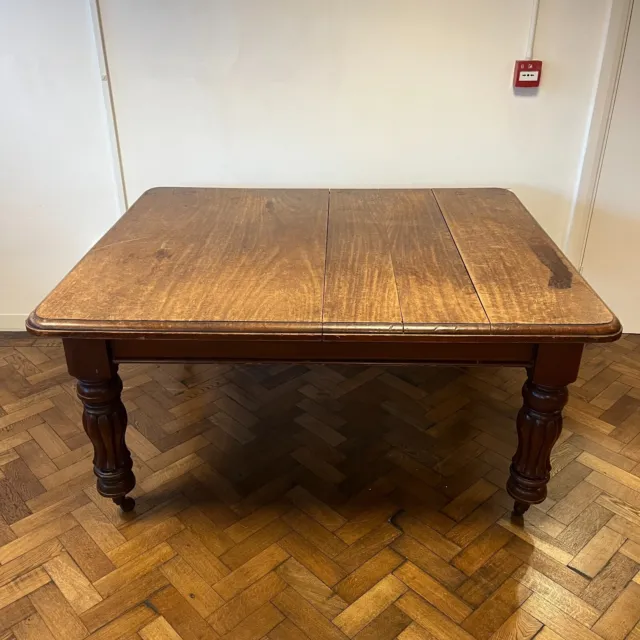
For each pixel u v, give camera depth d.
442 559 1.60
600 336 1.35
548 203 2.38
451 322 1.37
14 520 1.72
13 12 2.13
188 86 2.23
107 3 2.11
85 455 1.96
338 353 1.47
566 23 2.09
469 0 2.07
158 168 2.38
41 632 1.43
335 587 1.53
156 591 1.53
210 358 1.49
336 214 2.03
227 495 1.81
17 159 2.37
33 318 1.41
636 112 2.19
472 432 2.06
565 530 1.68
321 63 2.19
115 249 1.75
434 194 2.22
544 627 1.43
